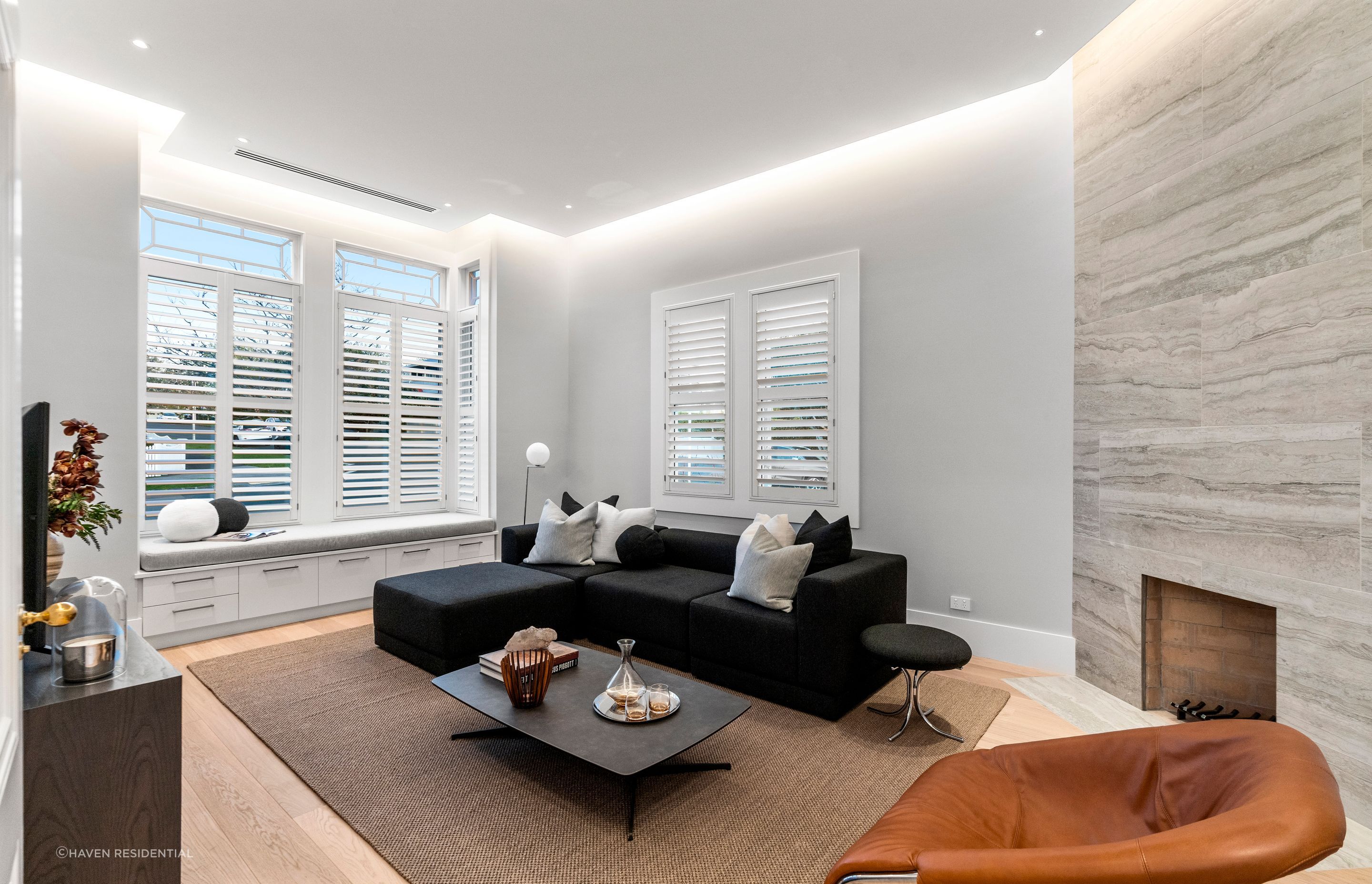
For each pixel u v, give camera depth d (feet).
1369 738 6.26
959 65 9.73
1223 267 7.91
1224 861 2.73
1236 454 7.71
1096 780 4.46
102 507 6.98
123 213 11.43
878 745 8.17
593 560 13.71
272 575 12.96
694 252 15.58
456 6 8.37
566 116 11.23
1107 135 9.71
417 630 10.62
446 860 5.86
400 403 17.13
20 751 3.49
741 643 9.86
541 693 7.26
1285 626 7.11
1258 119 7.46
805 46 9.24
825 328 13.14
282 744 8.02
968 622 11.49
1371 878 5.67
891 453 12.34
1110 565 9.70
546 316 18.08
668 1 8.29
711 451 14.96
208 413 13.94
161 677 4.68
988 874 3.01
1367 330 6.35
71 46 9.25
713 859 5.89
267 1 8.29
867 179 12.73
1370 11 6.34
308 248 15.48
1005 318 11.12
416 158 12.90
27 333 10.52
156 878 4.63
